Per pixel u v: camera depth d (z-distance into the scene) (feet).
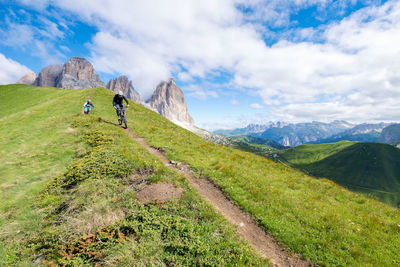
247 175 42.50
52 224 21.27
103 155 36.32
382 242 25.32
